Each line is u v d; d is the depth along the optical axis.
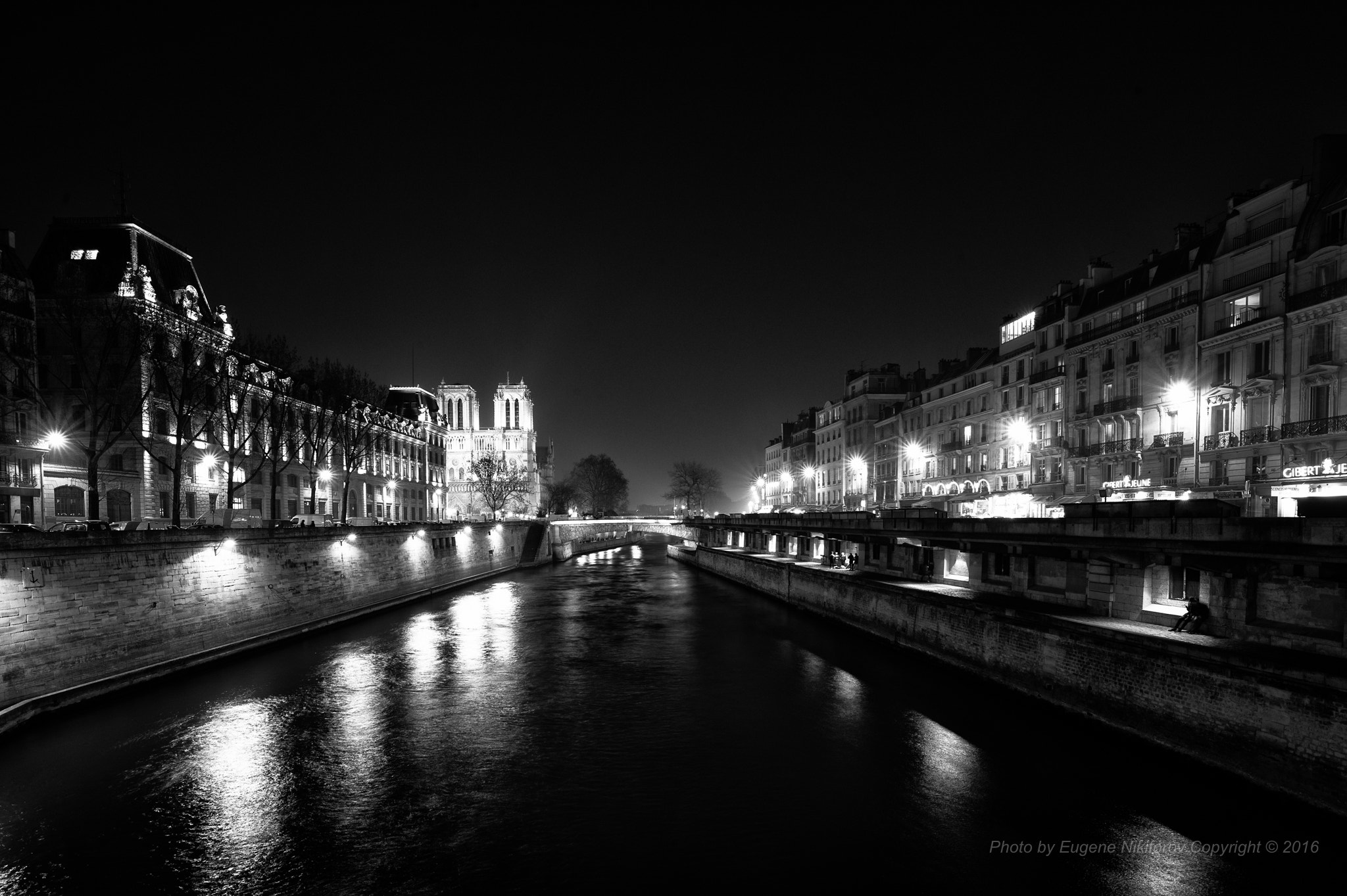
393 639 35.34
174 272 57.00
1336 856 13.52
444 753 19.81
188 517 52.97
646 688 26.06
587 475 165.50
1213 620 19.06
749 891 13.30
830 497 99.38
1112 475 44.59
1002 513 55.72
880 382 87.50
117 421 41.25
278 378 50.44
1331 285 30.73
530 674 28.12
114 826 15.64
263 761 19.14
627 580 66.06
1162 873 13.52
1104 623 21.28
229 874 13.97
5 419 44.81
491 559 70.62
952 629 26.91
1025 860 14.13
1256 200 35.81
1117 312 45.12
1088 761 18.33
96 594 23.91
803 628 38.19
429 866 14.26
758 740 20.64
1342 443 30.31
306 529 37.38
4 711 20.12
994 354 61.72
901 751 19.52
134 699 24.02
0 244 47.53
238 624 31.33
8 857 14.46
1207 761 16.19
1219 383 36.88
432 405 118.81
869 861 14.23
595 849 14.82
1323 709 13.97
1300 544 16.28
